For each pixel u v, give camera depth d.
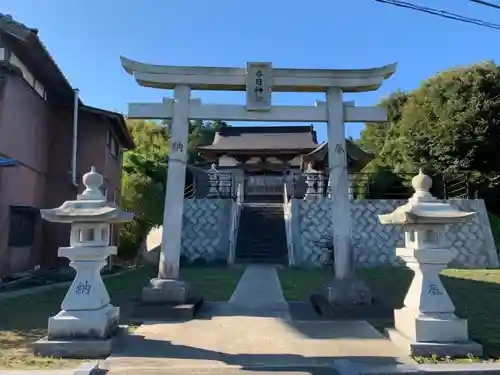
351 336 6.85
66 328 6.00
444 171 23.97
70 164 16.30
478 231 18.38
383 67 9.31
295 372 5.23
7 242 12.66
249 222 22.44
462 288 11.16
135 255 22.05
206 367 5.39
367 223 18.88
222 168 32.41
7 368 5.18
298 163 32.22
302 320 8.02
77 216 6.27
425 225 6.25
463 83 25.27
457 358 5.64
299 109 9.38
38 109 14.98
